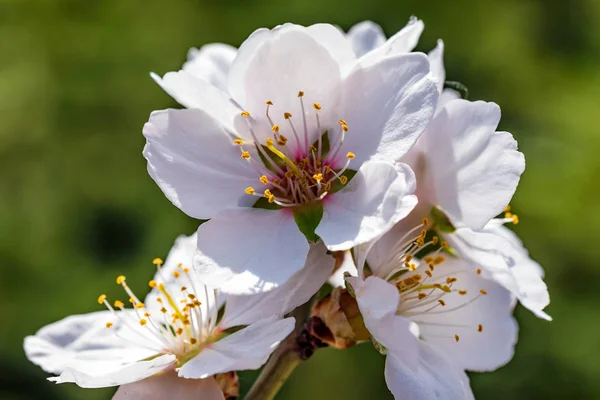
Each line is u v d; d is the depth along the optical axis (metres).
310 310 0.24
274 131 0.23
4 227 0.62
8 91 0.66
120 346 0.24
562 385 0.59
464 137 0.23
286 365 0.24
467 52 0.68
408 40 0.23
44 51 0.66
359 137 0.23
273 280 0.22
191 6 0.67
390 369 0.22
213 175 0.23
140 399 0.23
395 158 0.23
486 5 0.69
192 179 0.23
